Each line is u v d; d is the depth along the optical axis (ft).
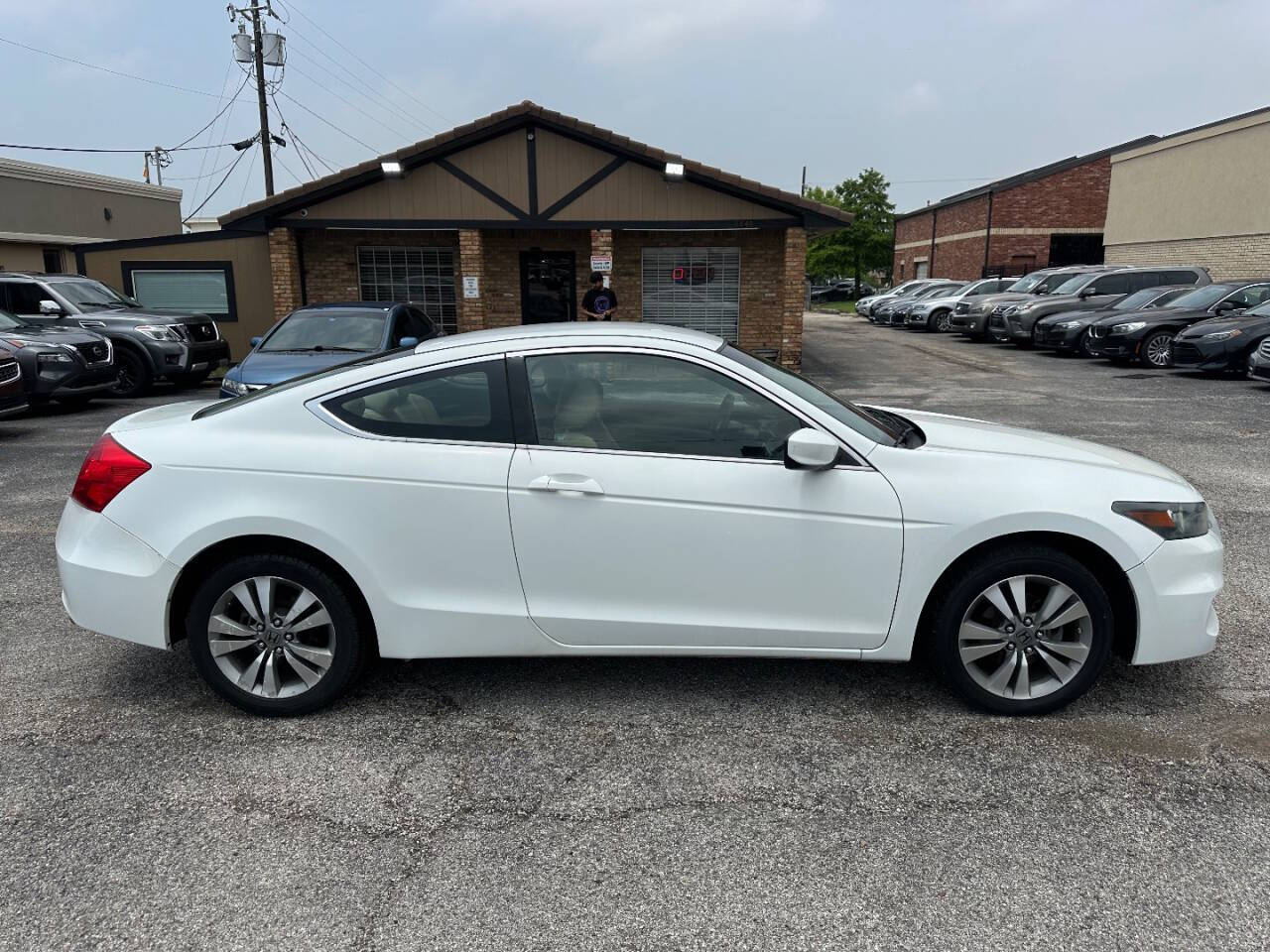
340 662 11.52
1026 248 126.82
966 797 9.86
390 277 60.08
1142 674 12.77
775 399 11.12
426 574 11.19
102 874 8.68
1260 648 13.62
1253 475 24.75
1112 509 10.89
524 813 9.65
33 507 22.62
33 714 11.91
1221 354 46.21
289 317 34.50
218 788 10.14
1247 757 10.62
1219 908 8.09
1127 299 60.64
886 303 110.63
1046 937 7.75
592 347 11.32
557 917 8.05
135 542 11.22
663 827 9.38
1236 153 73.67
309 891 8.44
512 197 53.31
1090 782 10.12
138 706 12.13
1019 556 10.99
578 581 11.16
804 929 7.88
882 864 8.76
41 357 36.68
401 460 11.05
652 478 10.94
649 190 53.26
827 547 10.97
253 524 10.98
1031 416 35.73
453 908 8.18
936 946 7.66
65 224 81.20
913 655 12.30
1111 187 92.79
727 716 11.73
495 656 12.60
